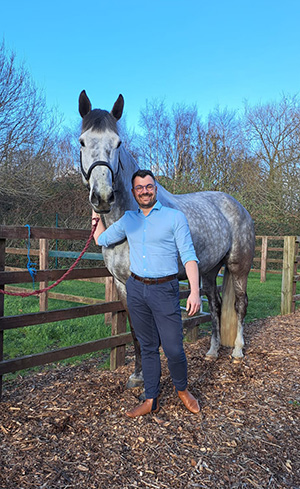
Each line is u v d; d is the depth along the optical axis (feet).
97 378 10.28
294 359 11.72
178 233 7.04
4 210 38.17
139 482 5.88
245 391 9.35
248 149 54.60
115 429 7.43
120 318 11.39
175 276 7.27
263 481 5.97
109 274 11.30
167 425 7.59
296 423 7.84
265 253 34.65
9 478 5.90
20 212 38.52
